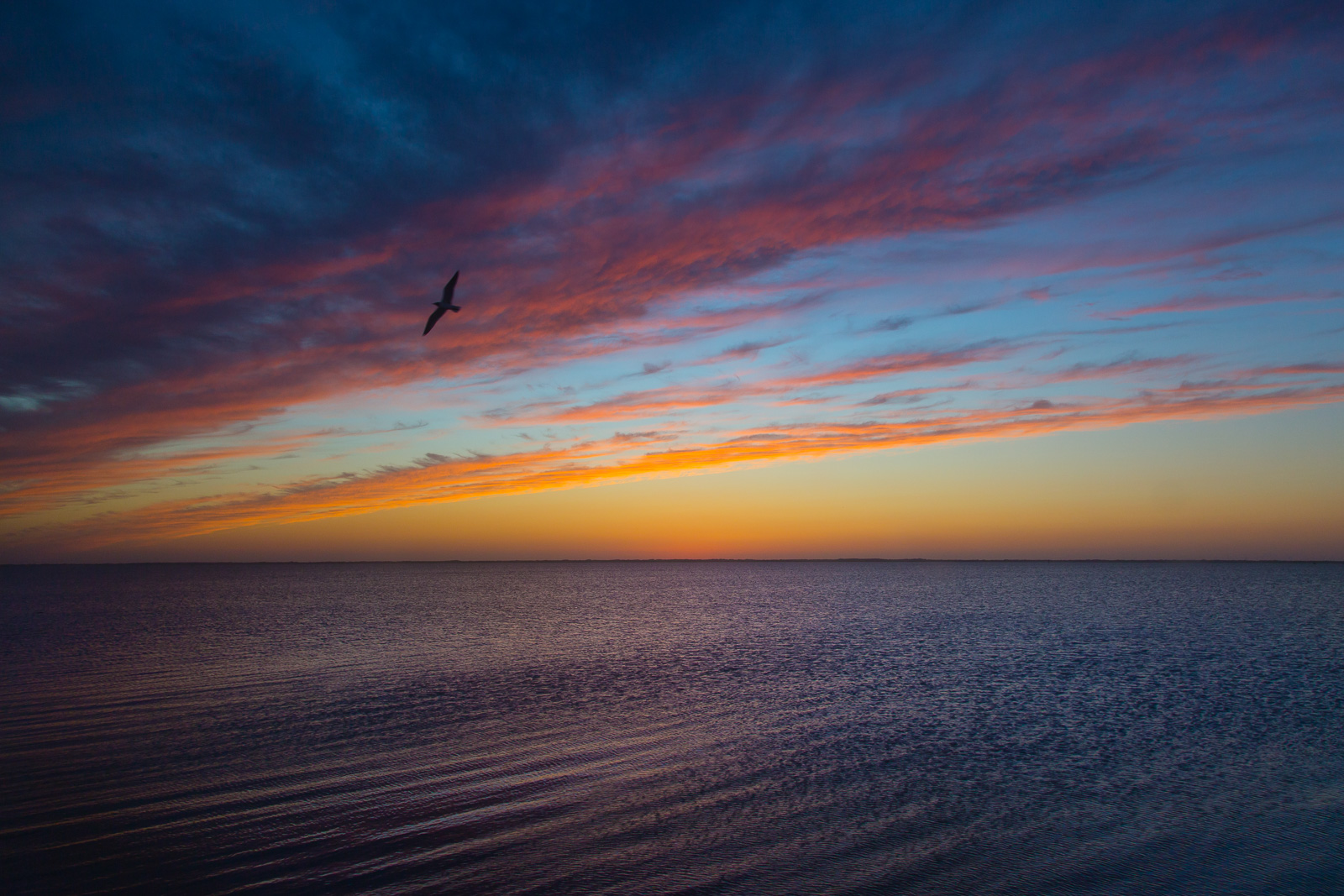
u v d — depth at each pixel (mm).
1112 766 22266
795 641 52094
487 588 144750
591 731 25828
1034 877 15281
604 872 15203
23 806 18203
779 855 16078
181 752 22719
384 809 18344
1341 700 31281
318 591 130125
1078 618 69625
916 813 18516
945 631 58094
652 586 152500
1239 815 18531
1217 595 107750
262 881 14562
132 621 67000
